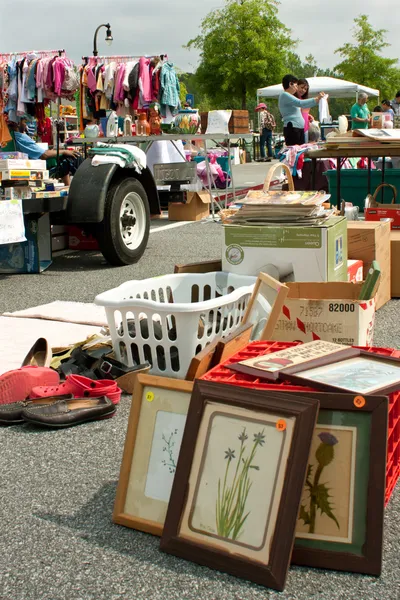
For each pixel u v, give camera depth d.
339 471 1.83
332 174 9.31
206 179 10.99
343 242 3.93
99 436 2.71
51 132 9.70
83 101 10.34
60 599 1.74
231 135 8.37
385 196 9.09
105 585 1.78
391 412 2.12
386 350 2.36
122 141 8.34
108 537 2.00
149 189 6.75
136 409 2.12
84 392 2.96
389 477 2.13
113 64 10.02
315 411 1.78
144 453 2.08
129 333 3.26
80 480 2.35
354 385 1.92
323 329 3.13
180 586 1.76
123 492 2.07
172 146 10.52
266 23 37.38
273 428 1.82
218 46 37.12
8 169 5.66
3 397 2.96
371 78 38.16
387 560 1.85
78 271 6.21
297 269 3.70
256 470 1.81
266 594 1.72
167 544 1.89
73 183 5.97
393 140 5.75
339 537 1.81
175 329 3.26
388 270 4.84
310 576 1.78
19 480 2.36
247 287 3.26
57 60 8.95
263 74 36.84
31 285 5.66
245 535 1.79
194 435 1.92
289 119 10.90
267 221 3.78
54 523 2.08
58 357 3.43
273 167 4.18
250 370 2.09
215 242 7.64
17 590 1.78
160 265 6.38
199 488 1.88
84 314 4.52
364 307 3.09
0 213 5.31
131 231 6.50
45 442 2.66
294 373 2.04
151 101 10.05
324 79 22.64
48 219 6.26
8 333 4.12
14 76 9.13
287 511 1.74
